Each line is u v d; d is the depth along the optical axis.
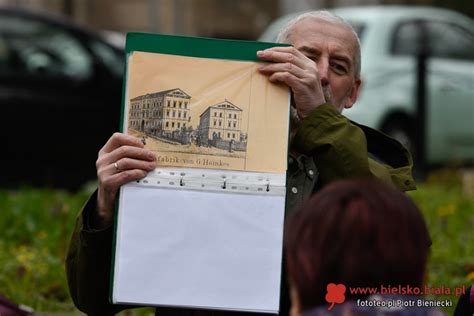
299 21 5.08
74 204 11.30
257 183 4.27
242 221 4.25
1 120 13.73
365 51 15.70
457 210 11.52
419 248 3.18
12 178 13.76
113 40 15.19
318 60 4.98
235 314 4.59
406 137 15.80
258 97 4.35
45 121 13.87
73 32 14.22
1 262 8.78
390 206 3.20
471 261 8.73
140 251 4.24
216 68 4.36
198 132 4.30
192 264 4.24
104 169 4.30
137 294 4.23
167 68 4.34
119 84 14.08
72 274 4.79
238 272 4.23
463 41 17.09
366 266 3.15
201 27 31.09
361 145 4.60
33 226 10.27
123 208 4.26
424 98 15.43
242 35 32.75
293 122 4.70
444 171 14.70
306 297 3.21
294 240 3.24
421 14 16.59
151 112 4.31
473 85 16.91
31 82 13.89
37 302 7.96
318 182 4.66
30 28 14.14
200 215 4.25
